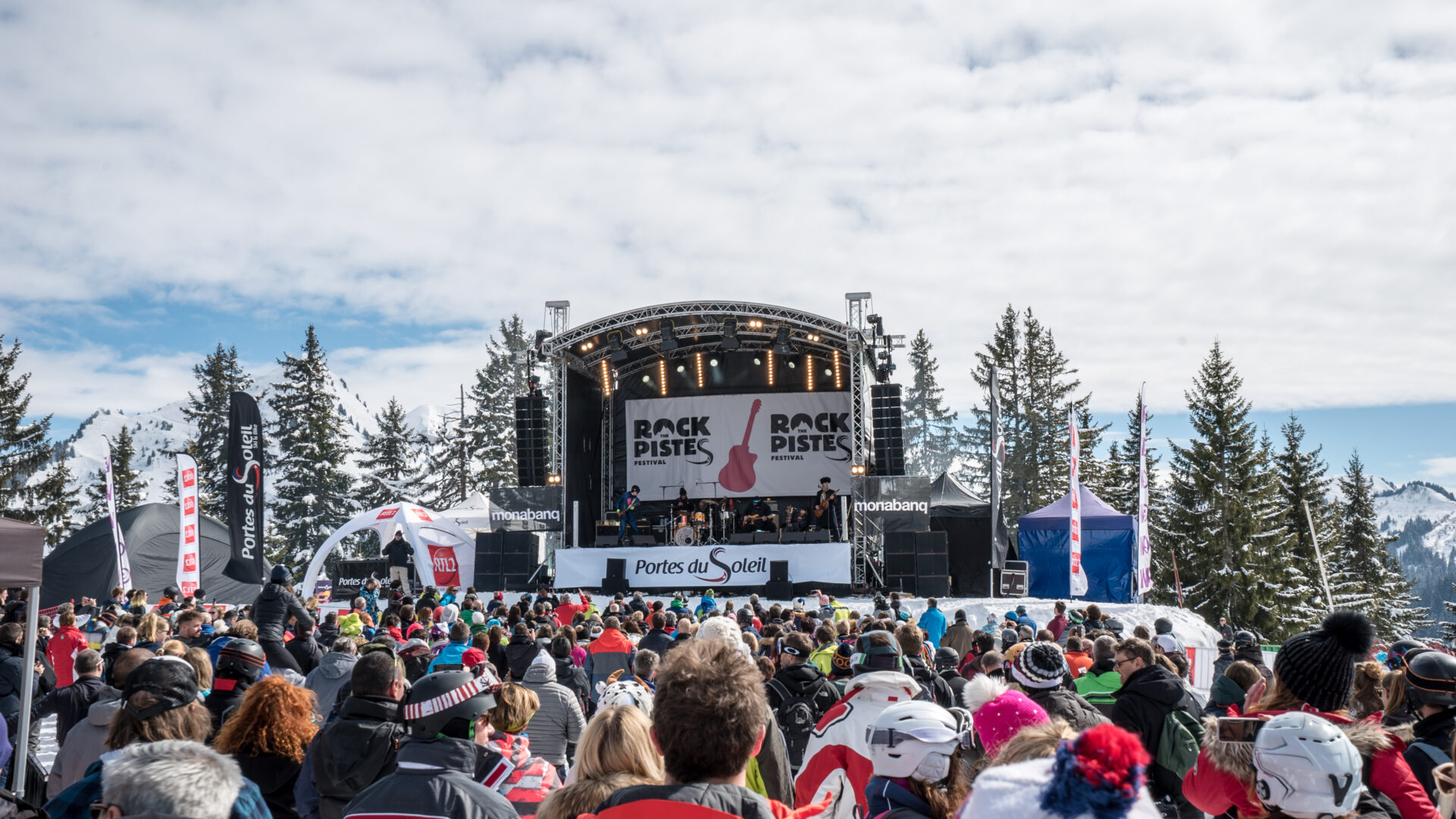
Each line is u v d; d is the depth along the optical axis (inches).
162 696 165.2
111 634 474.6
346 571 1323.8
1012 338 2598.4
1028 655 198.2
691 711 110.5
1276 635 1679.4
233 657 226.1
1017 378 2593.5
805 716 245.6
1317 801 108.7
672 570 1086.4
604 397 1321.4
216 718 219.9
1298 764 109.3
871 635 225.5
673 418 1286.9
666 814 104.7
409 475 2687.0
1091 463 2292.1
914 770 126.8
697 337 1245.7
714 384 1290.6
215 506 2522.1
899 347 1128.2
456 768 142.1
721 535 1199.6
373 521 1186.0
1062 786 70.8
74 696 294.7
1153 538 1797.5
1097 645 266.4
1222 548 1732.3
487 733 174.9
